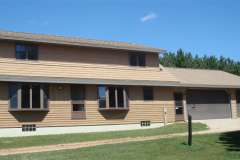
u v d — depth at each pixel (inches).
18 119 605.0
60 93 655.1
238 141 461.1
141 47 775.1
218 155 377.7
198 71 1028.5
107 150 411.2
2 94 595.2
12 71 602.9
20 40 613.9
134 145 443.8
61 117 647.8
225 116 905.5
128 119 727.1
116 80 714.2
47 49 653.9
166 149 414.9
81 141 523.2
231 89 927.0
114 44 762.2
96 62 706.2
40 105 620.1
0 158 370.3
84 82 674.2
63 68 661.9
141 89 759.1
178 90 821.9
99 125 687.1
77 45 674.2
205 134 540.1
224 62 1902.1
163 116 778.8
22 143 508.4
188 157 370.3
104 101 696.4
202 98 872.9
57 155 385.7
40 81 623.5
